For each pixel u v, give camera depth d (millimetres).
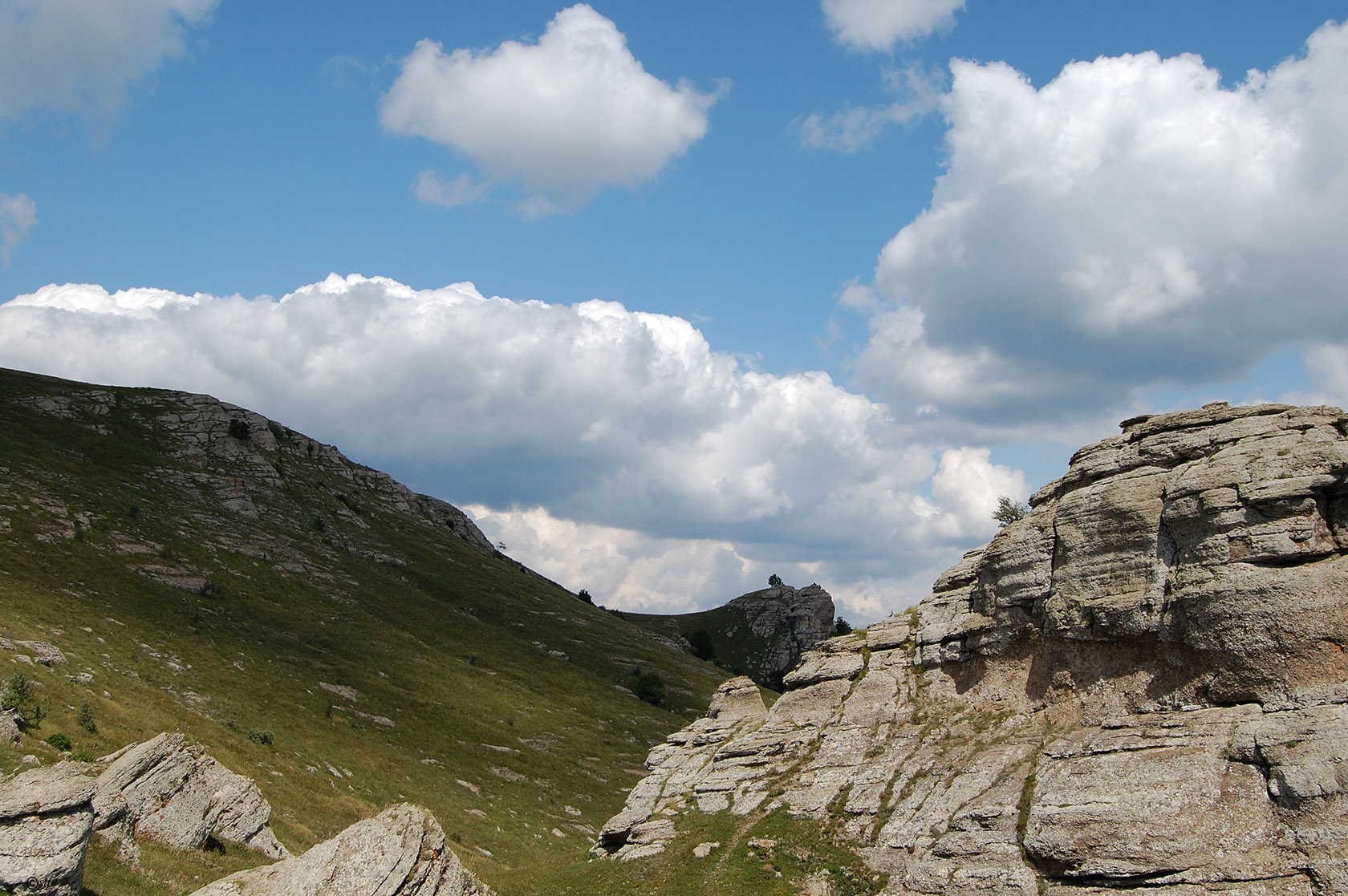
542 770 117250
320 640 137000
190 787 45562
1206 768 37312
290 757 81688
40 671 64812
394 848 34812
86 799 31203
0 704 51406
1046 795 41594
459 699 134750
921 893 42156
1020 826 41656
